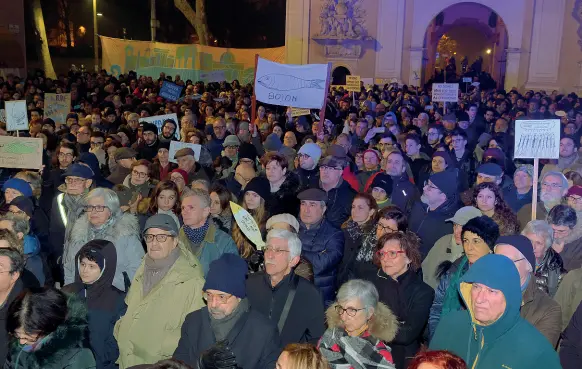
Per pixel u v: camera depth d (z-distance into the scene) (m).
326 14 28.11
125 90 20.17
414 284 4.21
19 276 4.11
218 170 8.87
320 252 5.12
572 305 4.16
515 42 27.45
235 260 3.60
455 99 14.49
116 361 4.17
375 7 27.98
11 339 3.45
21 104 9.10
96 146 9.48
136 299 4.16
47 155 9.04
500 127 11.78
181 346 3.65
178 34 43.94
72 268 5.11
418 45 27.95
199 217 5.00
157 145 9.59
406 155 9.12
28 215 5.50
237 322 3.55
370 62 28.36
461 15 33.12
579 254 4.84
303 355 2.77
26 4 35.00
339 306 3.45
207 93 18.02
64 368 3.26
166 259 4.19
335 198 6.54
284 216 4.68
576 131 12.44
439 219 5.69
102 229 4.91
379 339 3.40
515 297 2.98
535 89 27.34
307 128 12.12
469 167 9.29
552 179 5.82
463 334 3.23
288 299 4.02
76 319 3.38
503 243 3.71
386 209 4.82
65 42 40.09
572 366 3.76
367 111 15.16
